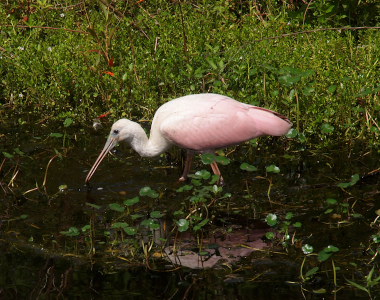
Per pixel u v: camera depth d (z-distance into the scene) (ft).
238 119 34.37
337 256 27.78
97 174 37.19
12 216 32.53
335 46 45.29
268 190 34.45
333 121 41.65
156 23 51.65
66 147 40.47
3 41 50.06
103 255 28.76
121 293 25.54
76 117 44.24
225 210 32.89
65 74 46.11
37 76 47.32
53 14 53.57
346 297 24.79
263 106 42.34
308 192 34.30
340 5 50.42
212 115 34.50
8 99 46.88
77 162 38.63
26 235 30.63
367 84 41.22
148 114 43.52
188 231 31.01
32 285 26.30
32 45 48.91
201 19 51.03
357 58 44.52
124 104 45.21
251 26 49.88
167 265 27.73
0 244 29.81
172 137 35.19
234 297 25.00
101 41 47.75
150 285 26.09
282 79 38.06
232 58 42.65
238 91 42.47
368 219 31.04
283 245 29.01
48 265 27.91
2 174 37.01
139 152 36.60
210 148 35.09
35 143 40.91
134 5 54.13
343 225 30.58
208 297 25.07
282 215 32.01
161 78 44.68
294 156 38.45
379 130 38.22
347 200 33.19
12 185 35.73
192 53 45.98
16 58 47.67
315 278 26.22
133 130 36.11
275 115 34.32
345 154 38.45
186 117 34.76
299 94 41.63
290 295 25.03
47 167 36.24
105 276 26.94
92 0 51.47
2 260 28.40
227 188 35.27
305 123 40.75
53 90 45.32
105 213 32.86
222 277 26.55
